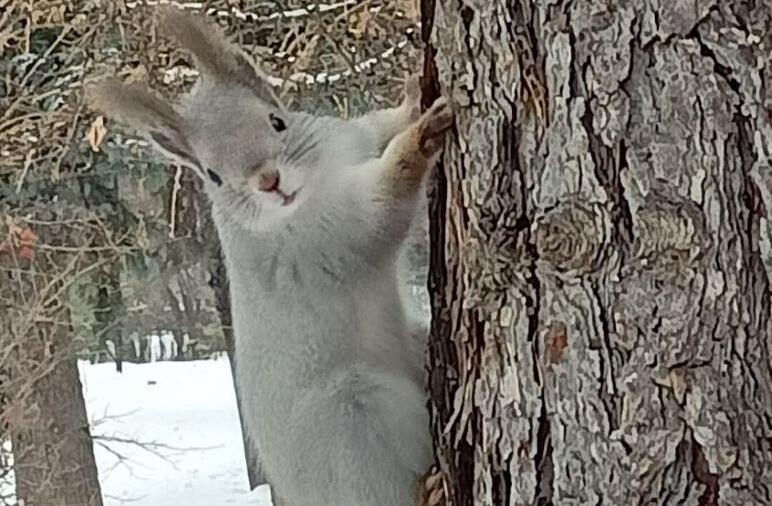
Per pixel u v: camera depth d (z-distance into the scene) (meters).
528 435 0.62
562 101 0.61
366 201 0.70
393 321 0.72
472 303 0.64
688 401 0.59
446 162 0.66
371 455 0.71
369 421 0.71
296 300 0.72
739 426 0.59
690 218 0.59
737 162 0.59
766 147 0.59
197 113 0.74
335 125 0.74
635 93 0.60
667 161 0.59
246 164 0.72
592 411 0.61
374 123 0.75
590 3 0.60
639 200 0.60
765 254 0.59
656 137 0.59
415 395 0.71
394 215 0.70
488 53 0.63
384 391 0.71
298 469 0.72
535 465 0.62
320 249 0.71
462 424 0.65
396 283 0.73
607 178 0.60
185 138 0.75
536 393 0.62
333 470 0.71
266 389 0.73
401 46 1.19
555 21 0.61
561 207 0.61
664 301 0.60
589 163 0.60
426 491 0.68
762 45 0.59
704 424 0.59
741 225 0.59
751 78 0.59
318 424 0.71
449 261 0.66
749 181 0.59
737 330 0.59
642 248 0.60
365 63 1.23
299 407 0.72
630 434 0.60
